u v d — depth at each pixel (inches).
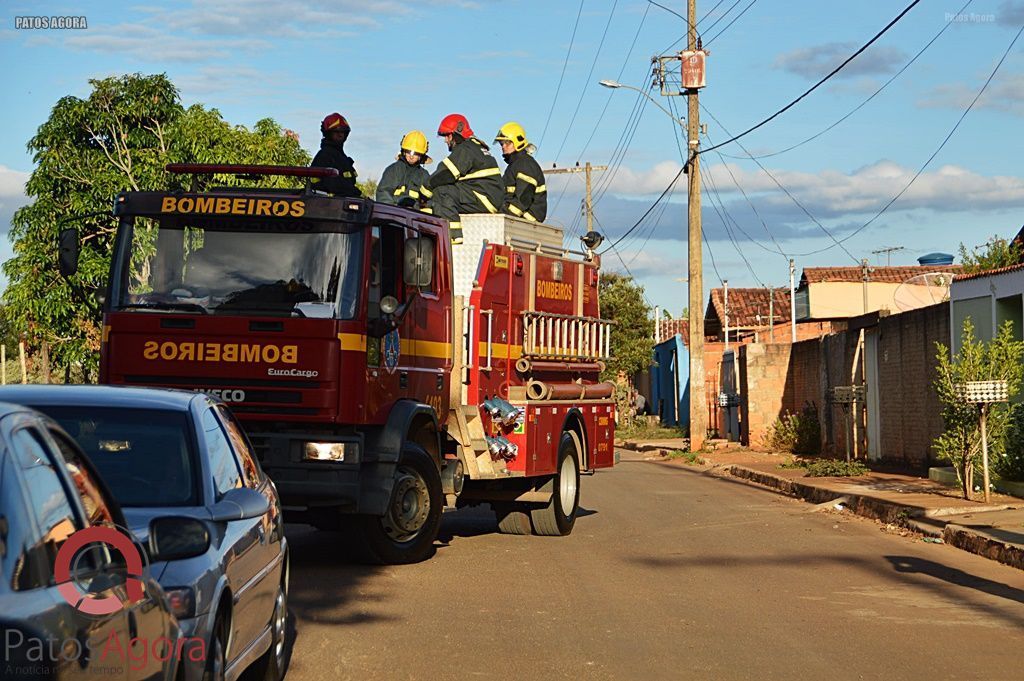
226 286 468.8
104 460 250.1
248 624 261.7
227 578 234.7
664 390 2486.5
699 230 1427.2
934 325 890.1
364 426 484.4
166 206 470.6
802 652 349.7
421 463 512.4
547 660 334.3
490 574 487.2
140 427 257.4
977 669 331.6
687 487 964.0
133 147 989.8
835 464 960.3
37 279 933.8
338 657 332.5
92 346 951.0
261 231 472.1
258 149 1003.3
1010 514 642.8
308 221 471.2
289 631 365.4
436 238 541.0
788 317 2470.5
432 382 534.3
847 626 389.1
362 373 470.0
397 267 502.0
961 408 715.4
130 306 470.6
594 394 688.4
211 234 473.4
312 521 511.2
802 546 585.9
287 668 319.0
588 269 693.9
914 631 382.0
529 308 621.3
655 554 557.3
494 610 407.5
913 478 884.6
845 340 1122.0
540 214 695.7
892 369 990.4
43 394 262.8
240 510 244.1
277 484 467.5
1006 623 396.2
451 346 553.6
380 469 485.7
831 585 469.7
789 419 1375.5
